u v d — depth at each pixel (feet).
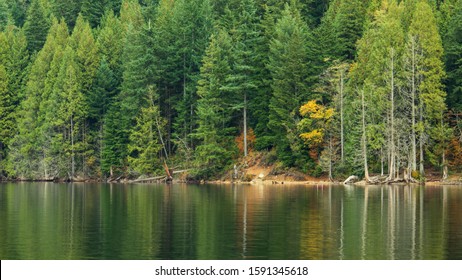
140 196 215.72
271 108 303.89
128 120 340.59
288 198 201.77
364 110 278.87
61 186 292.81
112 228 131.13
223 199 199.11
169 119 345.72
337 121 293.02
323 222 138.82
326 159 288.92
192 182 319.27
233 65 321.11
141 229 129.49
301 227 131.13
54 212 161.89
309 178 298.35
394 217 147.02
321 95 298.97
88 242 114.42
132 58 338.13
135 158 337.72
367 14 331.77
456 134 279.08
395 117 278.26
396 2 318.86
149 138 328.08
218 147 311.68
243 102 321.73
